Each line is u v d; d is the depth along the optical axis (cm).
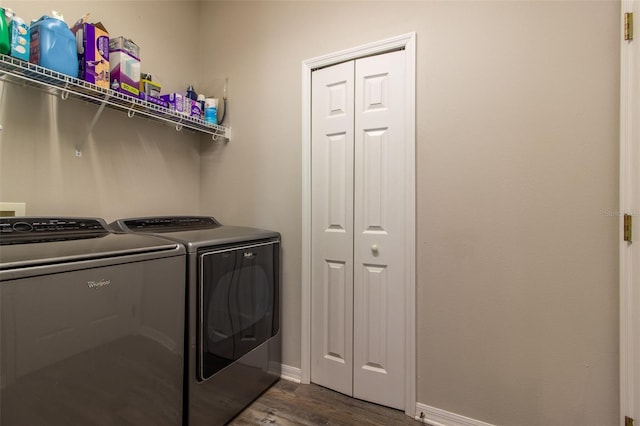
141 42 181
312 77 183
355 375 169
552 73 126
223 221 213
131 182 179
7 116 130
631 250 109
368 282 166
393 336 159
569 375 124
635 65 107
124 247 107
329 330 177
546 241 128
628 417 111
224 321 146
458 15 143
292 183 188
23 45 112
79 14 150
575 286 123
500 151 135
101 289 97
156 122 193
